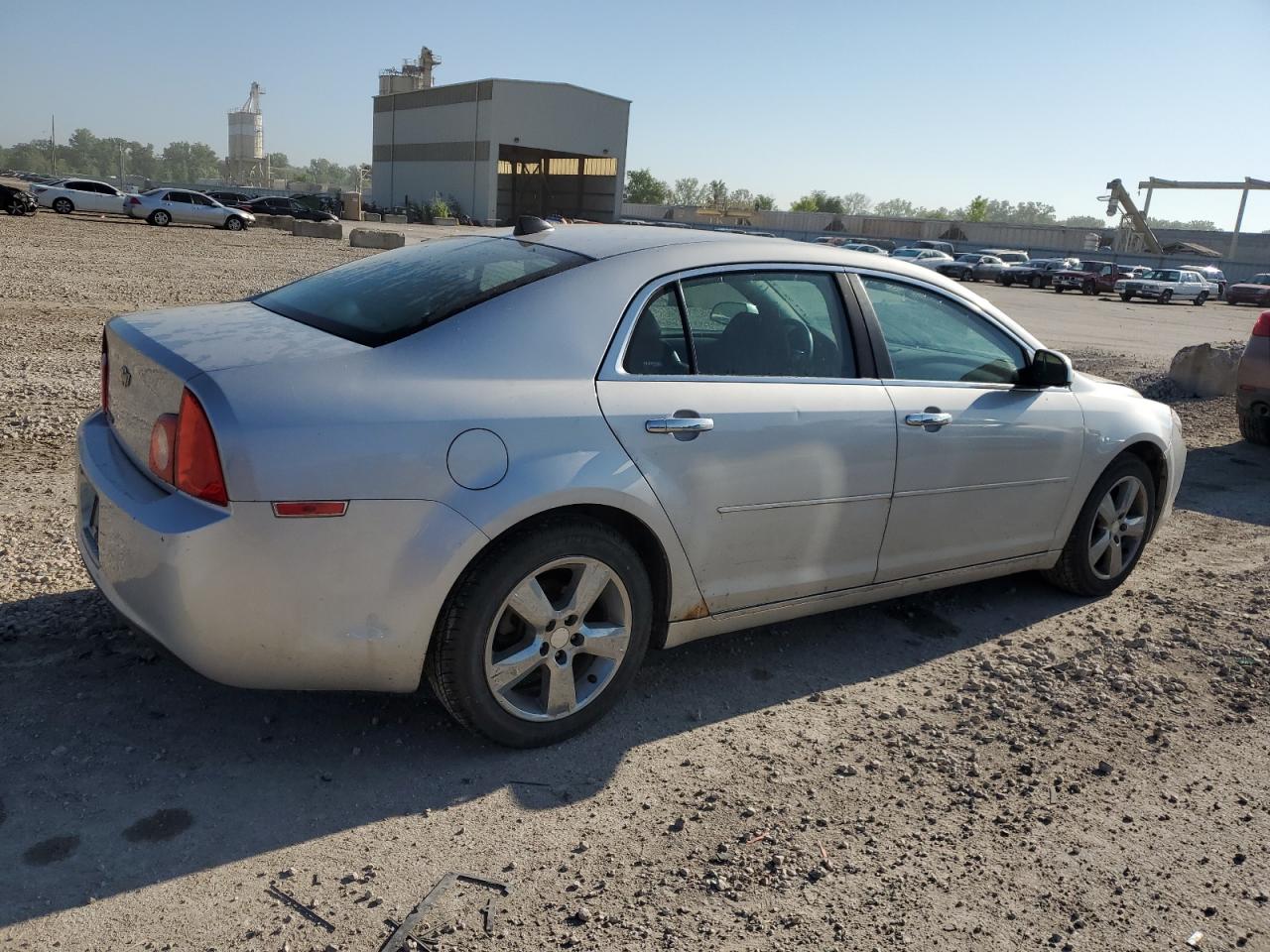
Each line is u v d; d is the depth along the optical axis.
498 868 2.52
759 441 3.26
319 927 2.27
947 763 3.18
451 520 2.69
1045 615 4.48
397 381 2.73
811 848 2.69
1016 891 2.58
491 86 78.62
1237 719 3.61
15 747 2.87
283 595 2.59
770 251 3.55
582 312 3.06
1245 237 70.38
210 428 2.53
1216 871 2.72
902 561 3.83
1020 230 71.94
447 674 2.85
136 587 2.69
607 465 2.93
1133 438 4.50
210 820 2.63
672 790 2.92
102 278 16.78
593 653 3.12
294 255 26.06
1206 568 5.27
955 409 3.82
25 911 2.25
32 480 5.36
